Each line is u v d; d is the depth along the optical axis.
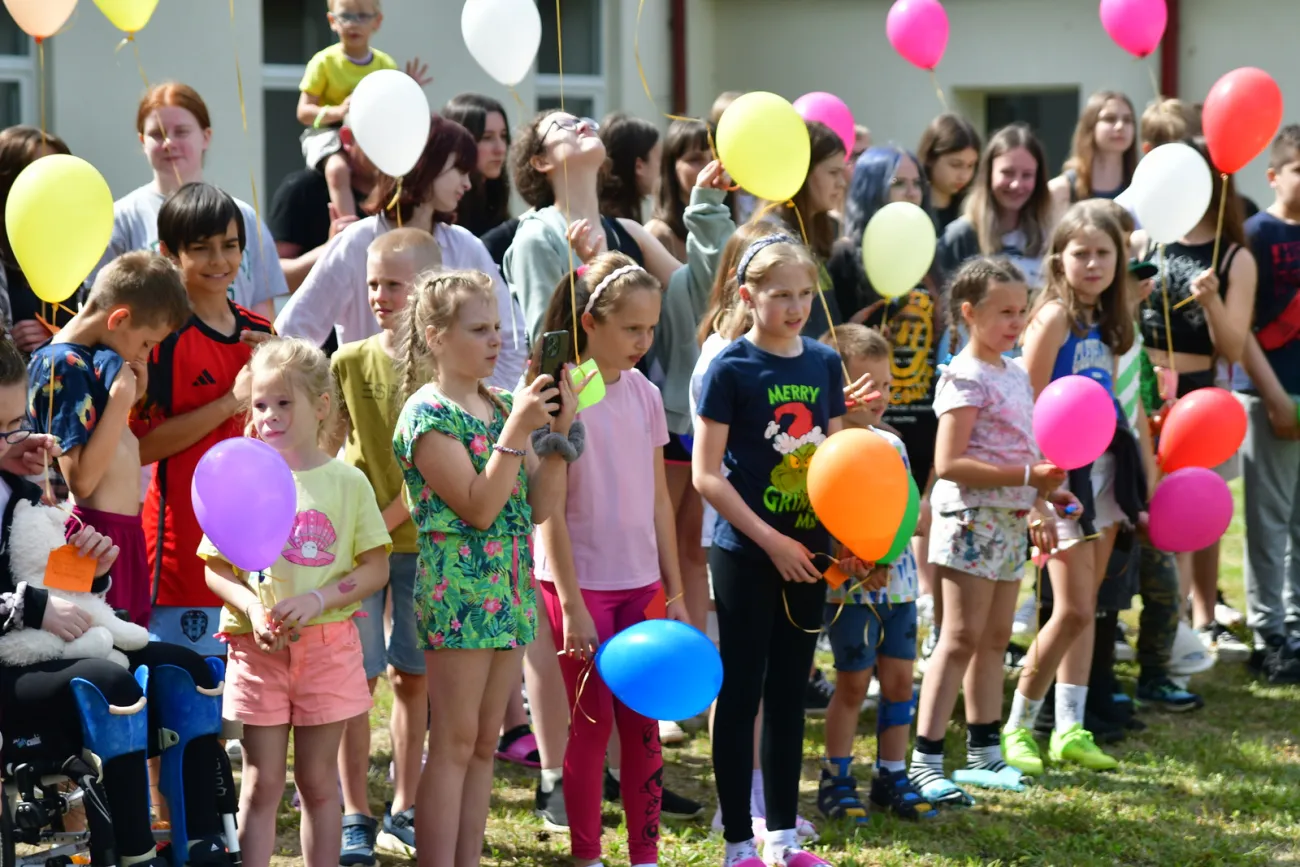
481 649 5.68
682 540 8.20
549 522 5.98
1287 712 8.98
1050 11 18.38
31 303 7.66
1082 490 7.73
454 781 5.75
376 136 6.97
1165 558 8.90
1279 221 9.66
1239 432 8.00
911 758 7.85
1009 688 9.17
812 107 9.61
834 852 6.80
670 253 8.91
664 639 5.52
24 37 12.89
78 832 5.67
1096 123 10.90
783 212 8.26
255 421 5.72
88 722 5.09
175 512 6.36
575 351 6.29
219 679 5.54
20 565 5.37
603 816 7.11
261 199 14.27
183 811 5.41
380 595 6.60
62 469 5.75
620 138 8.80
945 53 18.69
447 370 5.75
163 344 6.28
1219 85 8.69
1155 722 8.81
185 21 13.51
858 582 6.58
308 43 14.61
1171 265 9.50
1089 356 8.01
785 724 6.39
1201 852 6.89
